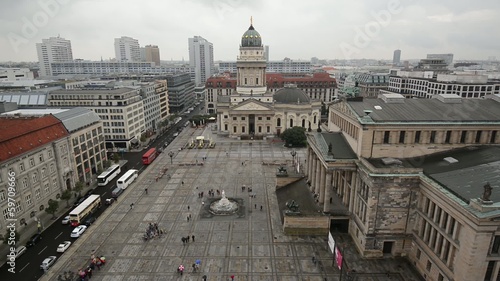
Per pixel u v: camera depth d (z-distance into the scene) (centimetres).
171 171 13588
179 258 7588
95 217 9588
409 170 7000
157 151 16588
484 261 5394
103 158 13988
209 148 17275
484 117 8062
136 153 16525
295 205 8750
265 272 7069
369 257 7512
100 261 7356
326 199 8456
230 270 7144
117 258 7612
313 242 8219
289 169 13462
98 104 16712
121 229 8912
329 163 8100
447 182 6400
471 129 7912
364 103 8856
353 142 8462
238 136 19562
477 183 6094
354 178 8200
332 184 10325
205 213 9769
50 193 10275
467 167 6869
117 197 10956
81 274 6850
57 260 7600
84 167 12338
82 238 8481
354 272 7025
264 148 17300
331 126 10631
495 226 5197
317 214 8494
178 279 6875
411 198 7125
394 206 7206
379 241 7431
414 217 7244
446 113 8250
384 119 7819
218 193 11231
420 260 6994
